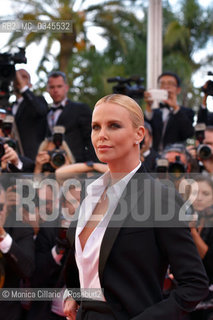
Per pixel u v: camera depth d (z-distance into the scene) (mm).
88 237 1671
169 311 1500
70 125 4320
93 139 1600
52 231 2939
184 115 4438
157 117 4395
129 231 1552
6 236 2670
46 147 3543
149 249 1553
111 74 12734
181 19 15117
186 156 3330
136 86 3928
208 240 2852
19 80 4109
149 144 3637
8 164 3135
